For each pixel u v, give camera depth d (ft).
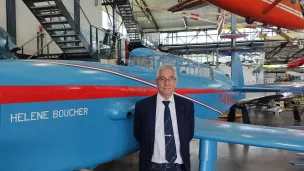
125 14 42.34
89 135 6.95
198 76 16.11
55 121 6.03
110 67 8.60
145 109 6.39
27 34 25.12
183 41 66.54
